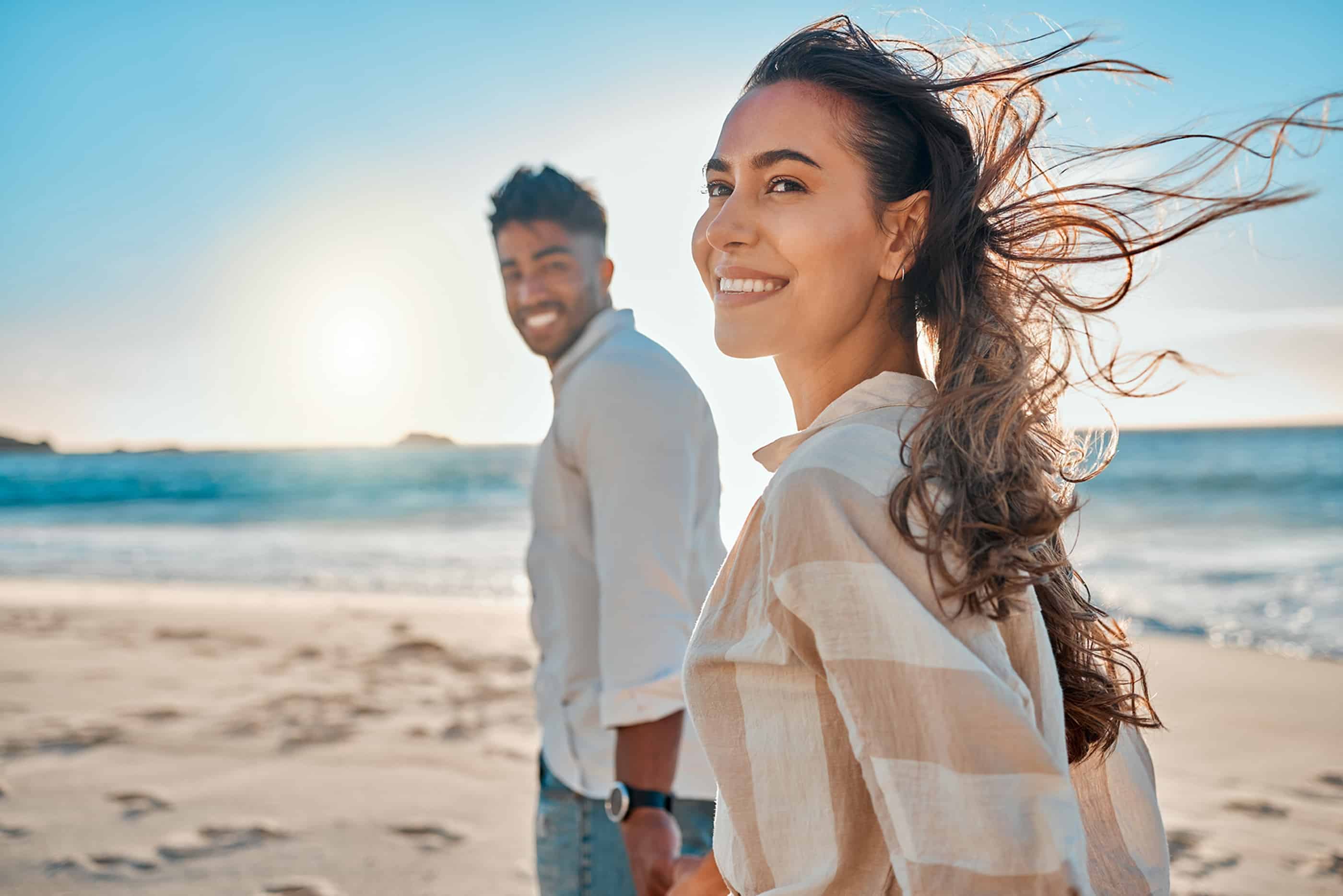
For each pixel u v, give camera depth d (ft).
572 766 6.37
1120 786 3.50
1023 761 2.56
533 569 6.77
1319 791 15.53
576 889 6.35
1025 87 3.53
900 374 3.43
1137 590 45.75
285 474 157.07
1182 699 22.38
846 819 2.91
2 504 122.93
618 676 5.74
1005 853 2.47
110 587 48.98
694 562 6.27
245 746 17.04
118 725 18.29
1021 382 3.07
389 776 15.47
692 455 6.13
